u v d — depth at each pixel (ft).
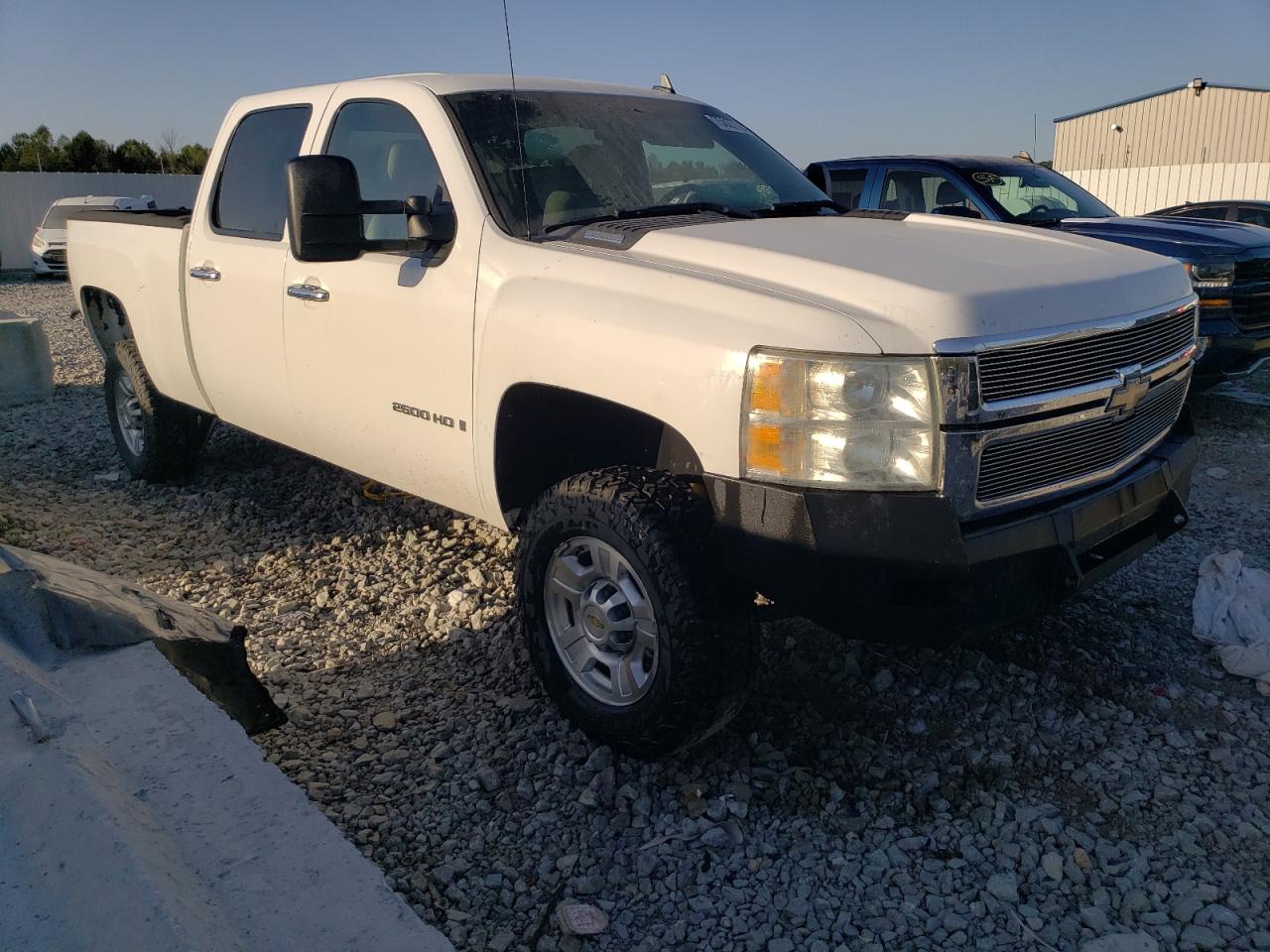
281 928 6.15
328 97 14.32
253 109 15.88
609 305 10.00
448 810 9.75
